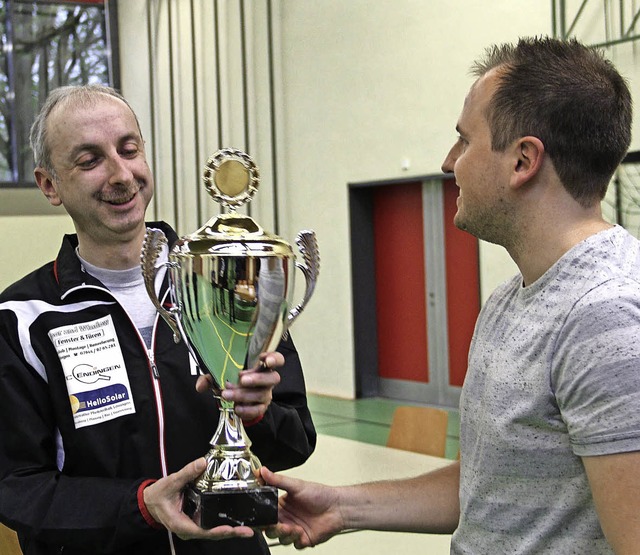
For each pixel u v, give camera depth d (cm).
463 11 666
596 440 97
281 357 122
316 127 801
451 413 706
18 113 612
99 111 137
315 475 263
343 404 762
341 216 788
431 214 736
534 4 616
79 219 140
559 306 105
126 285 145
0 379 134
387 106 734
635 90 554
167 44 875
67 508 126
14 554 209
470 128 115
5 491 130
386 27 729
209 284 119
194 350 123
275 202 840
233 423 124
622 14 557
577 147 107
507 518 111
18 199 557
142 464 136
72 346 137
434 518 136
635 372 95
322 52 788
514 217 112
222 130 861
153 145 882
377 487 138
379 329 800
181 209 881
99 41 659
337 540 217
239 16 837
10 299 140
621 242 106
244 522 116
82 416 135
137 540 125
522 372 108
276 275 120
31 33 630
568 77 108
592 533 104
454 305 726
